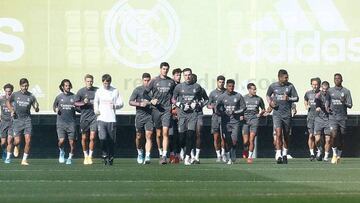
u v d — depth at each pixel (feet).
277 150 138.92
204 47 170.91
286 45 171.73
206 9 170.91
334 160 143.23
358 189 85.20
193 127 131.85
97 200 73.10
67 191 82.33
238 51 171.22
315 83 159.22
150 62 170.81
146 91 135.44
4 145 157.99
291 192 81.51
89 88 140.26
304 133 174.09
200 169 118.01
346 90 143.74
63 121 141.49
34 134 171.94
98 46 170.19
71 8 170.19
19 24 170.09
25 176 103.50
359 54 172.76
